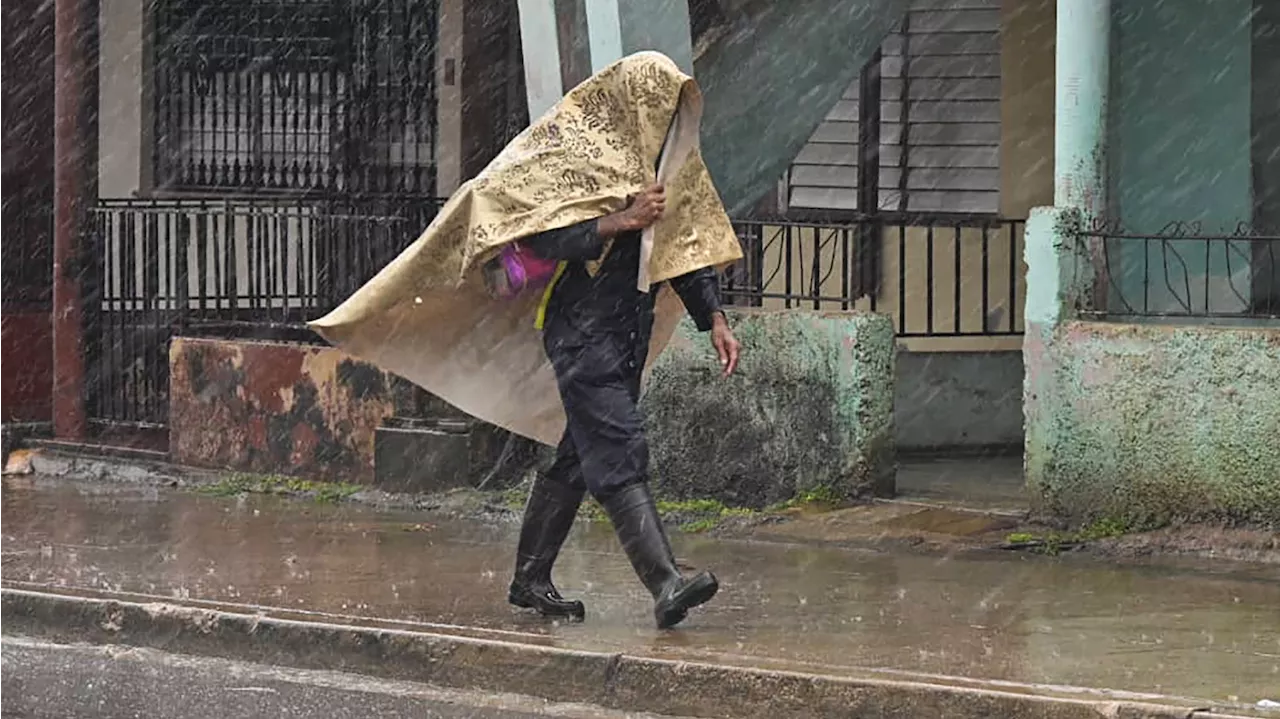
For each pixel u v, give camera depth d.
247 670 10.35
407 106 17.77
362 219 16.45
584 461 10.10
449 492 15.18
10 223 18.75
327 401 16.00
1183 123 14.30
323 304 16.69
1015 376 17.22
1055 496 13.00
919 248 17.52
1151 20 14.35
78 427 17.80
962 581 11.66
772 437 14.18
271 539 13.61
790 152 15.60
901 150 17.61
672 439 14.60
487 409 10.52
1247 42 14.05
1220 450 12.26
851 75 15.52
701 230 10.09
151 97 18.77
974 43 17.33
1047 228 12.95
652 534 10.03
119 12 18.78
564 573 12.11
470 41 17.17
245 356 16.56
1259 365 12.09
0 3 18.69
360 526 14.25
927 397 16.97
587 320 9.98
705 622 10.45
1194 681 8.99
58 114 17.61
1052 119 17.03
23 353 18.77
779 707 9.07
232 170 18.52
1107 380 12.70
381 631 10.18
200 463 16.89
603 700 9.48
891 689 8.85
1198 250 14.28
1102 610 10.73
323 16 18.09
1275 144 14.09
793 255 17.86
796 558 12.59
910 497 14.37
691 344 14.48
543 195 9.86
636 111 9.86
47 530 14.05
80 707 9.51
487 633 10.13
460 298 10.30
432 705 9.48
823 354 13.95
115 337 17.77
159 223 17.81
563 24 13.88
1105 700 8.54
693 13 15.17
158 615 10.91
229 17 18.48
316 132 18.19
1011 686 8.83
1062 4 12.95
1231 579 11.57
